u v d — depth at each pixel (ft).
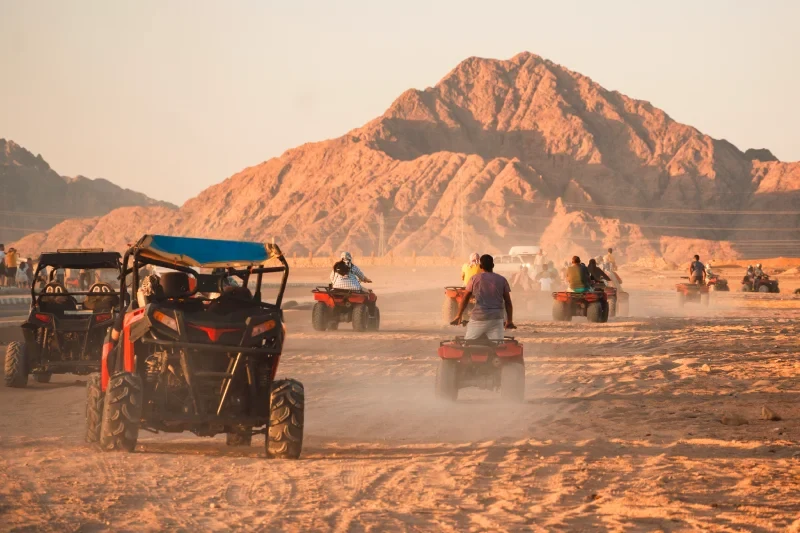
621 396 78.07
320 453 52.65
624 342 129.90
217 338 50.31
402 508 38.22
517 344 75.87
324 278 497.46
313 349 118.62
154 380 51.06
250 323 50.49
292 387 51.01
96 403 53.72
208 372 50.03
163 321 49.90
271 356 51.42
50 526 33.83
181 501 38.83
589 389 82.94
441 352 75.41
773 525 35.29
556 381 88.89
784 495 40.55
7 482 42.09
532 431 60.85
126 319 52.54
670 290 379.96
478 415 68.44
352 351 116.98
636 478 44.65
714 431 59.36
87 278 224.12
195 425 51.24
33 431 60.85
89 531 33.27
